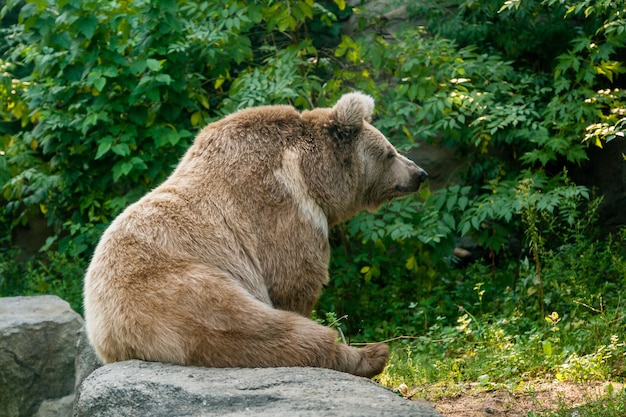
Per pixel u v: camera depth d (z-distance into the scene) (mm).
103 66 11578
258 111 7344
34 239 14906
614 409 7098
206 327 6188
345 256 12445
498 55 13625
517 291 11484
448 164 14352
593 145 14281
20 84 12875
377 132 7988
